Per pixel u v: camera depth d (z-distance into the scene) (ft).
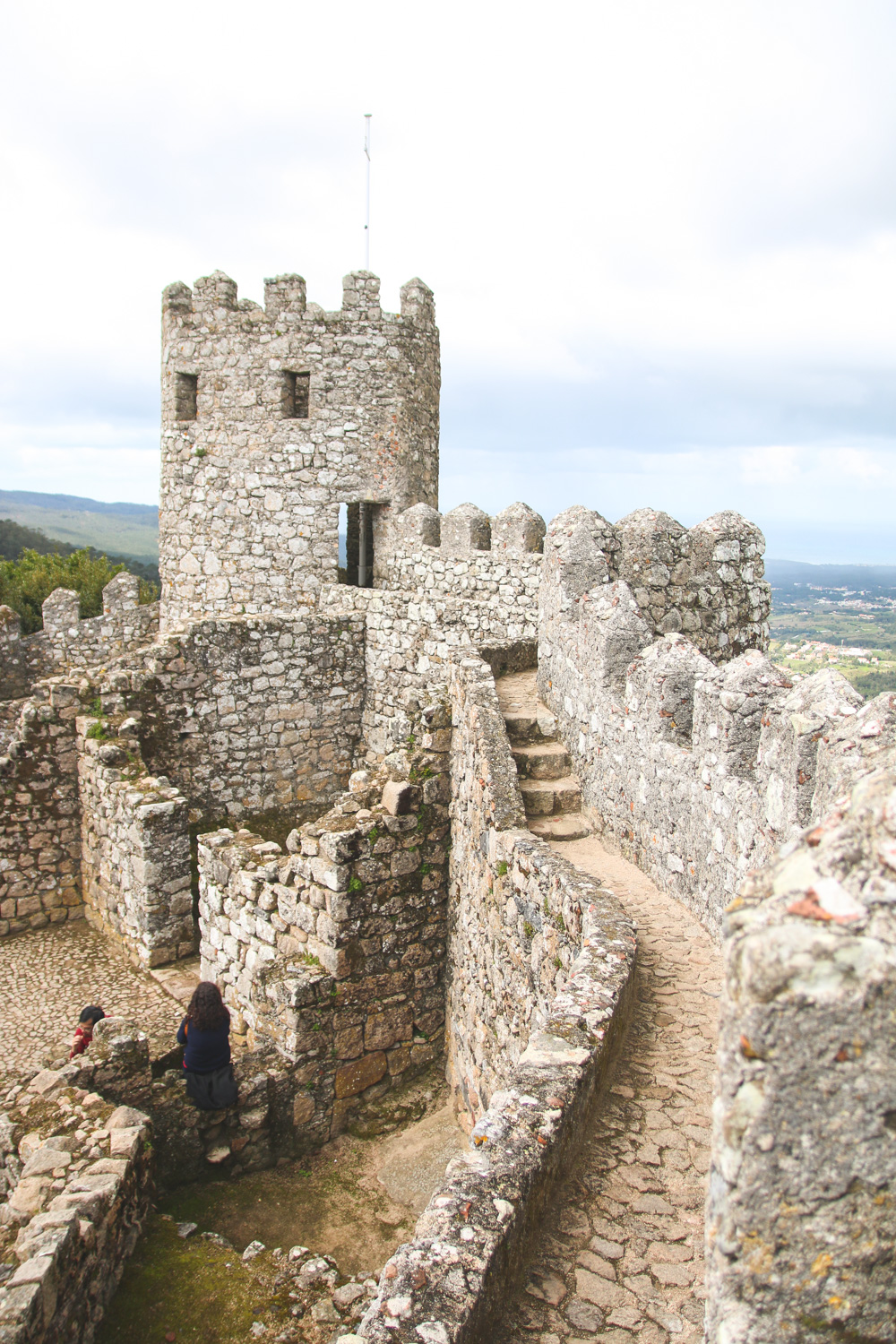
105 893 38.58
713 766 17.84
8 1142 19.99
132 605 74.90
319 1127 25.35
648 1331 9.45
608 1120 12.82
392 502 56.65
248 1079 24.18
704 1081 13.69
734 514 30.50
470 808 25.02
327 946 25.84
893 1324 5.74
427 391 58.44
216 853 31.40
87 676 41.70
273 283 54.29
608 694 23.68
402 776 27.20
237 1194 22.99
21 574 100.22
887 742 11.64
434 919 27.68
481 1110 22.63
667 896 19.98
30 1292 14.06
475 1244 9.24
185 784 44.52
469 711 25.62
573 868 18.52
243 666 45.85
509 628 40.96
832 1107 5.56
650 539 28.89
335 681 49.70
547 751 26.81
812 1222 5.70
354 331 54.70
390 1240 21.43
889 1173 5.55
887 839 5.98
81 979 34.94
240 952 30.25
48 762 39.34
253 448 56.34
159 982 34.50
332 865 25.57
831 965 5.50
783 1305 5.80
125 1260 18.31
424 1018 27.73
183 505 59.00
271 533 56.95
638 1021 15.19
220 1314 17.02
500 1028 21.06
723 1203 5.90
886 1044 5.46
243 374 55.83
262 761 47.24
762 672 17.40
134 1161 19.44
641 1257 10.44
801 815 14.14
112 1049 22.67
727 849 17.20
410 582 48.29
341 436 55.62
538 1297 9.84
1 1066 29.12
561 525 29.09
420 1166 23.81
